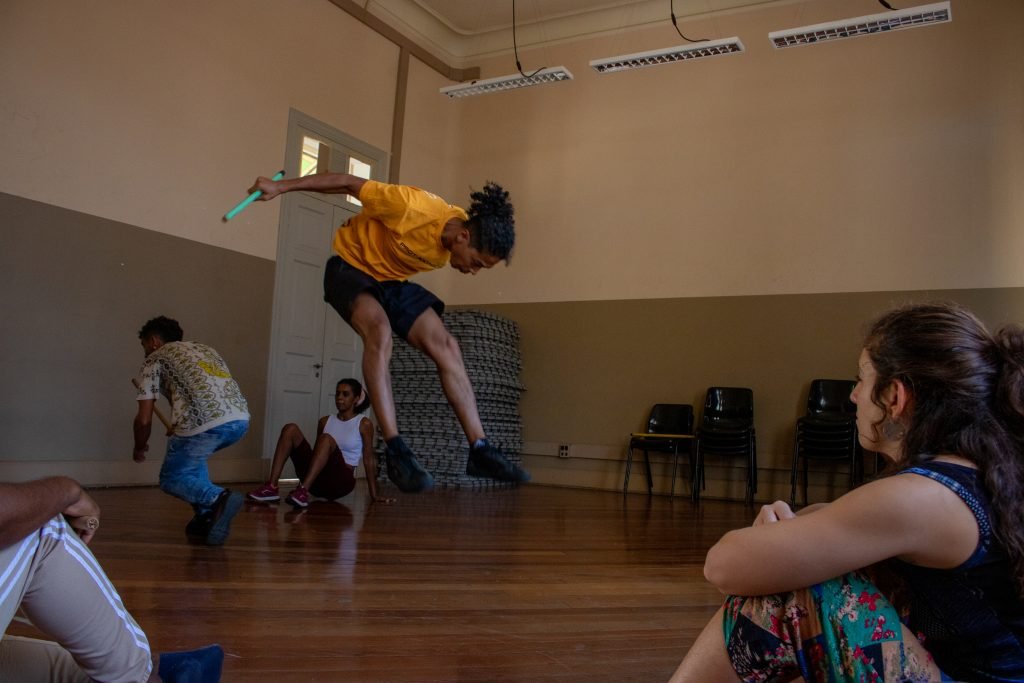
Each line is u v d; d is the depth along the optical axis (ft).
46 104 18.71
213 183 22.50
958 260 23.54
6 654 4.08
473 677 6.10
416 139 30.04
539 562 11.87
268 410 24.06
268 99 24.14
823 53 25.84
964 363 3.48
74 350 19.15
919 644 3.42
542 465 29.07
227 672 5.87
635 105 28.66
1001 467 3.30
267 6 24.18
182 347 12.45
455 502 20.89
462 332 27.53
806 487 24.13
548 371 29.25
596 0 28.55
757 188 26.43
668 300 27.48
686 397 26.84
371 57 28.04
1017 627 3.34
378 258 9.05
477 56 31.65
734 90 27.07
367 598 8.71
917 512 3.25
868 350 3.88
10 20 18.12
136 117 20.57
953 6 24.27
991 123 23.53
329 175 9.04
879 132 24.89
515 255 30.25
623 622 8.25
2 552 3.35
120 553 10.62
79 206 19.33
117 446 19.97
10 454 17.93
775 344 25.72
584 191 29.27
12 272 18.06
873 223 24.72
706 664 3.82
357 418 19.34
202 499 12.17
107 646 3.94
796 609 3.51
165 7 21.30
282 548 11.71
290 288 24.86
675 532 16.57
